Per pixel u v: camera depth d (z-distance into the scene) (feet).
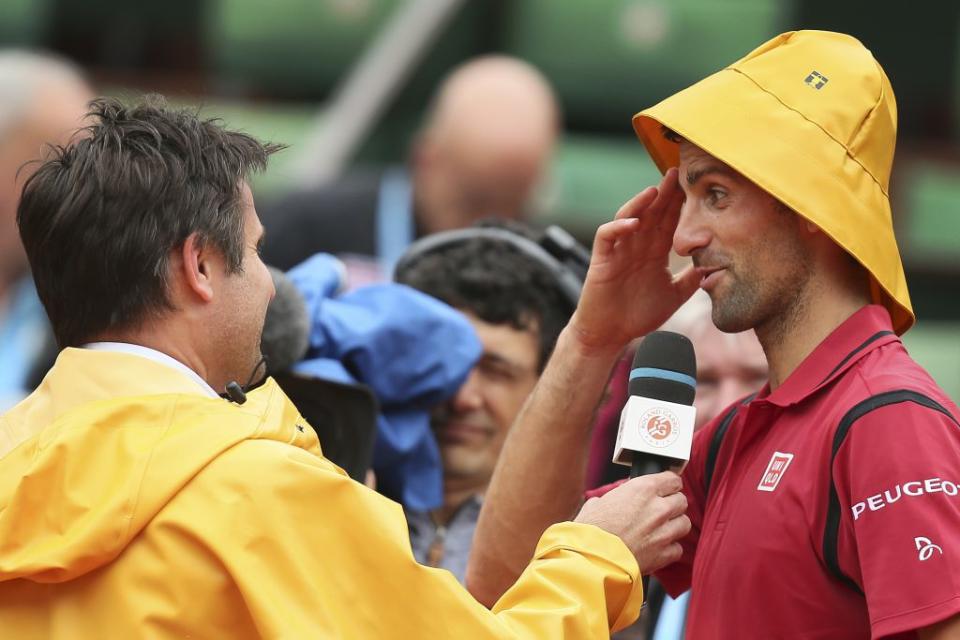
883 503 22.49
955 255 73.82
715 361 35.35
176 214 24.16
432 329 33.30
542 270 35.70
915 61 73.15
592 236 75.77
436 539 34.71
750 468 24.93
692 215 25.39
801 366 24.76
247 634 22.74
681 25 76.64
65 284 24.35
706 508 26.73
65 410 23.73
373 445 31.63
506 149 55.31
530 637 23.40
